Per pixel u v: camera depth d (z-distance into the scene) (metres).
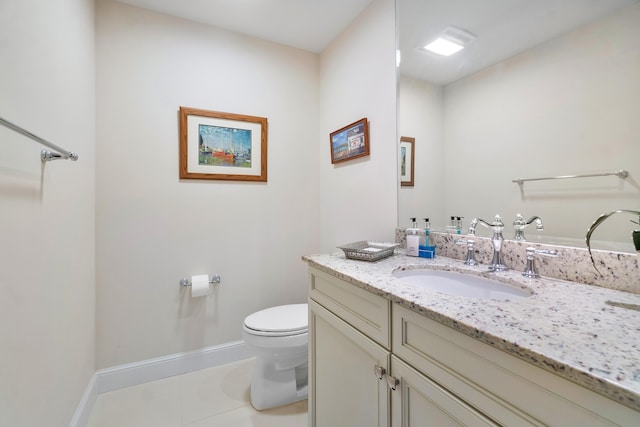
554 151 0.95
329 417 1.12
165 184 1.77
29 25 0.90
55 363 1.07
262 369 1.54
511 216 1.08
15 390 0.81
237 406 1.53
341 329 1.02
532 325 0.57
